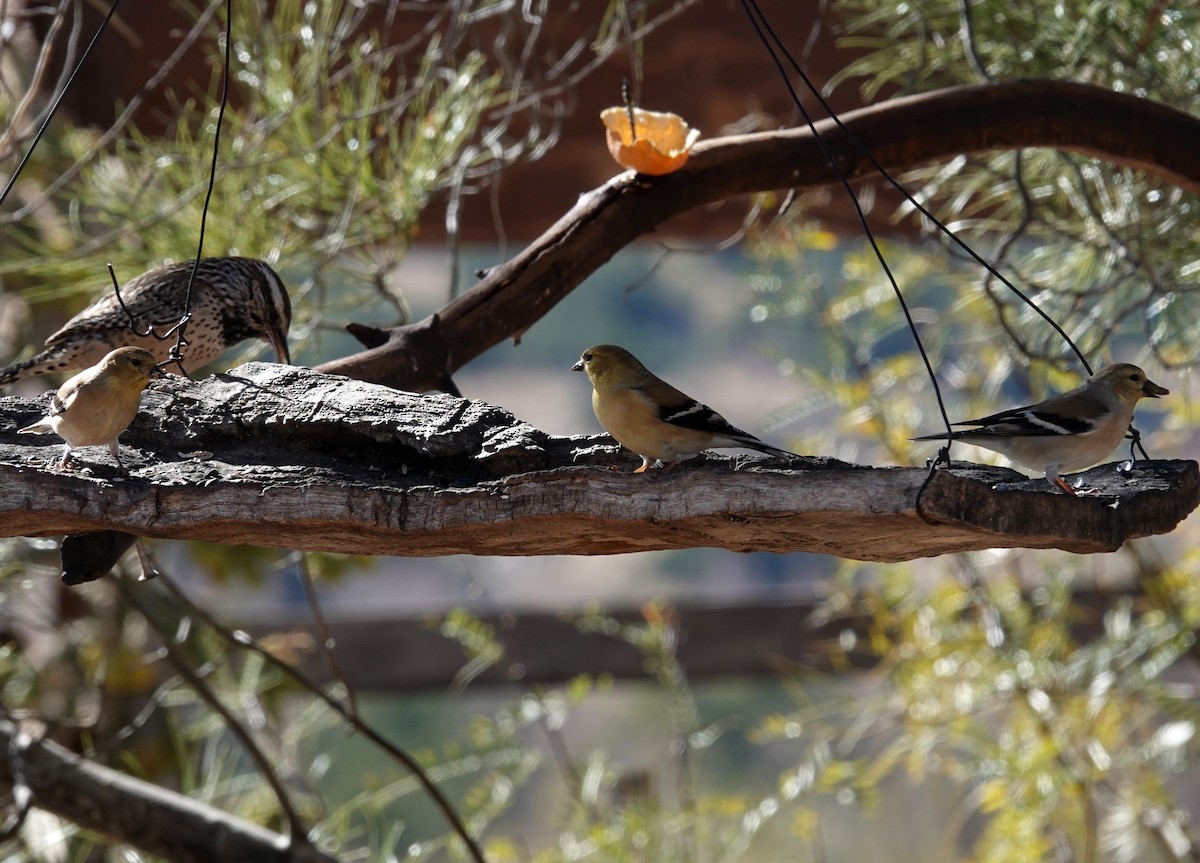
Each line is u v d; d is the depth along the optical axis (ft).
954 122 30.76
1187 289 32.07
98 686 35.86
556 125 34.65
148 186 33.40
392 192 32.73
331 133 30.48
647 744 60.70
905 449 44.45
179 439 22.09
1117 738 42.68
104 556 21.81
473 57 33.78
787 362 47.26
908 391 47.75
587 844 38.52
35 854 35.86
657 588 117.70
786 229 47.32
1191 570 42.75
